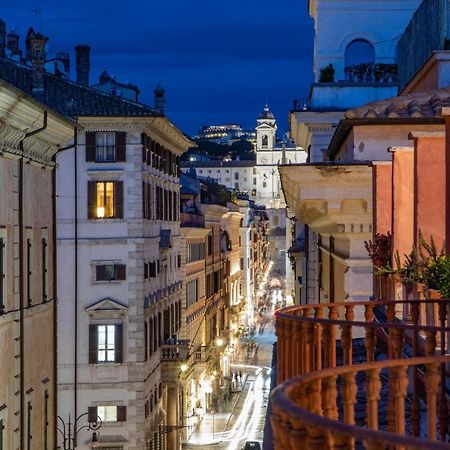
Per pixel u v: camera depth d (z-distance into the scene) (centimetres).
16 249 3628
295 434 679
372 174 2470
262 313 19575
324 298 3903
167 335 6762
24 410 3675
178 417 6919
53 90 5622
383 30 5472
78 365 5481
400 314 1961
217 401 9969
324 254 3938
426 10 3409
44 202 4103
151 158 5903
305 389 860
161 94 7288
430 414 1017
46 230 4134
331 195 2694
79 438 5469
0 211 3441
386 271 1900
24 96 3328
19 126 3556
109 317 5491
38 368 3959
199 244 8912
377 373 944
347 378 920
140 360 5528
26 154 3762
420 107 2717
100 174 5466
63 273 5469
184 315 7706
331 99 5019
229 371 11481
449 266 1583
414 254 1731
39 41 5691
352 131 2755
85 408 5484
